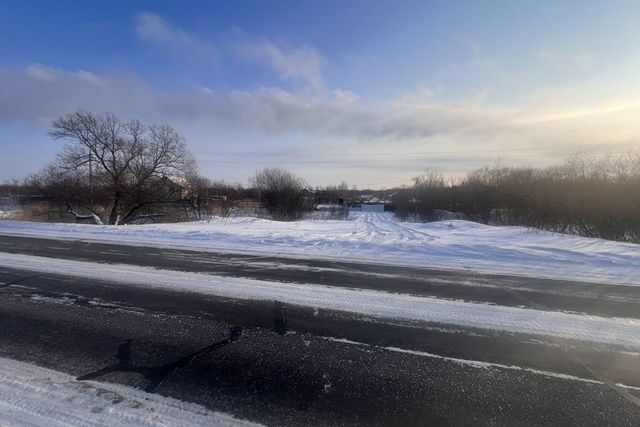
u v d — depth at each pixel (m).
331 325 4.74
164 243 11.82
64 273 7.42
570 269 8.35
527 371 3.62
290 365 3.67
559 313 5.30
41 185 32.34
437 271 8.02
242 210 41.34
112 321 4.79
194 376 3.43
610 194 17.23
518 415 2.92
